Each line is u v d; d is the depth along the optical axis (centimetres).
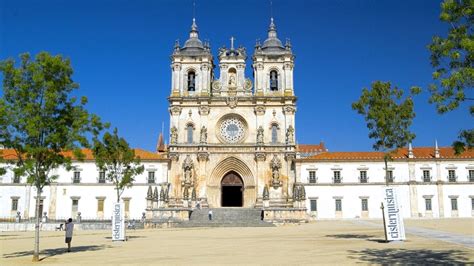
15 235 5984
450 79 2141
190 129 9412
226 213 8394
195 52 9750
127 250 3650
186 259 2942
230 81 9650
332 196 9606
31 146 3125
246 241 4353
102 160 5728
